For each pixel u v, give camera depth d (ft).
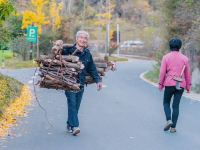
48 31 187.73
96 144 35.81
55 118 47.01
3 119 44.06
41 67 36.42
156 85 92.27
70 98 38.42
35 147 34.53
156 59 120.47
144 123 45.09
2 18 54.34
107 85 90.38
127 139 37.76
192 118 48.70
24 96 63.67
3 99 51.13
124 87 86.28
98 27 302.66
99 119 47.11
